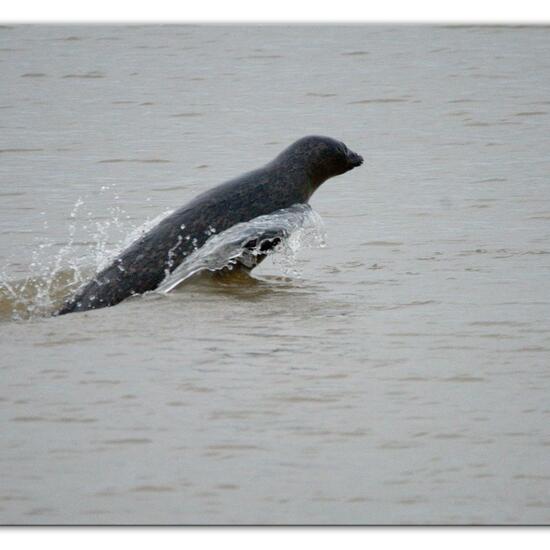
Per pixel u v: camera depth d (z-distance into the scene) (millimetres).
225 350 34562
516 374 32469
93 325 37219
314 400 30406
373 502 25078
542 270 45062
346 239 51031
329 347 34875
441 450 27453
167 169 65938
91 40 102812
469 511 24734
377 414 29516
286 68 93500
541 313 38562
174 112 80375
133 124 76938
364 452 27328
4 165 66688
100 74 91562
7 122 77312
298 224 42500
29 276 45031
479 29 105188
